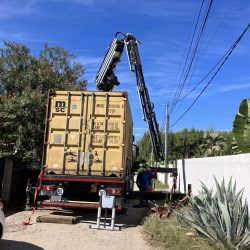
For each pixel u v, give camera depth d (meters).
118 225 11.99
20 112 15.75
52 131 13.01
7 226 11.00
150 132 18.11
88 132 12.84
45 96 16.78
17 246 8.76
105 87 17.28
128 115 13.89
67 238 9.83
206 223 8.56
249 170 10.17
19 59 17.45
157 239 9.68
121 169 12.53
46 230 10.66
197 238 8.70
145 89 17.17
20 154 15.90
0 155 14.85
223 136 45.38
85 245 9.18
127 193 14.13
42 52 18.67
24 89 16.70
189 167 19.88
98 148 12.74
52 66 18.34
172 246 8.70
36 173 17.05
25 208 14.43
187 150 47.38
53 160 12.84
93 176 12.55
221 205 8.28
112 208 11.69
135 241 9.74
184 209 11.13
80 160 12.70
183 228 9.69
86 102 12.99
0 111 15.55
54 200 12.50
